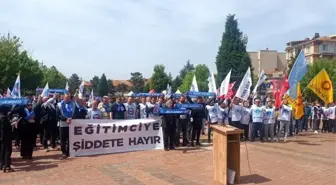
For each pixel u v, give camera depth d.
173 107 12.53
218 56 67.81
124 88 110.94
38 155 11.35
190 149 12.35
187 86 83.31
